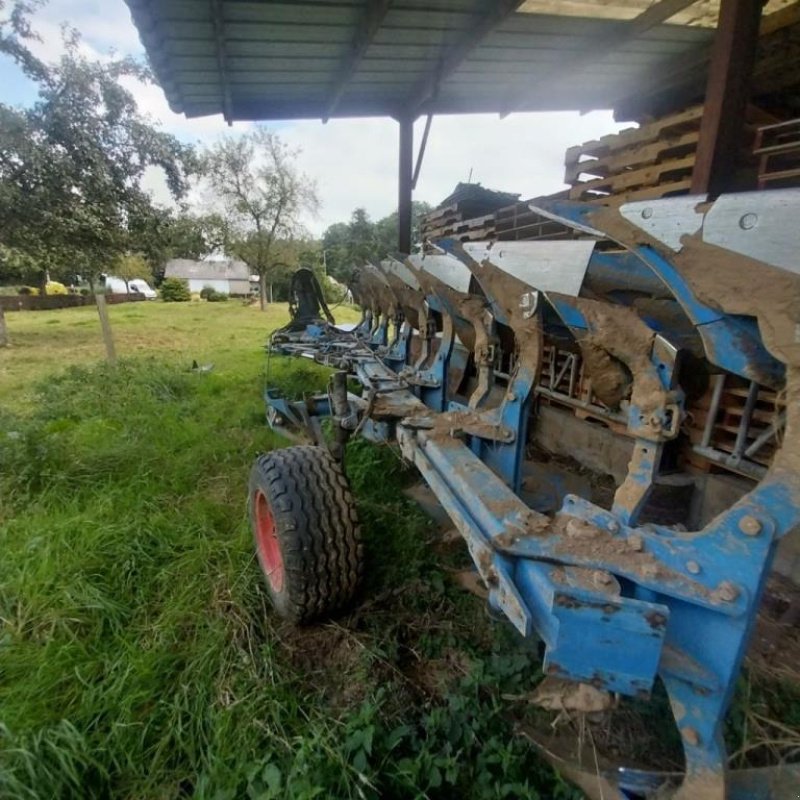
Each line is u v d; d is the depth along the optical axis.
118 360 7.26
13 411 4.96
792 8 2.96
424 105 5.62
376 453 3.50
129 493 3.09
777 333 0.85
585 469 3.33
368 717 1.53
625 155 3.19
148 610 2.14
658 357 1.17
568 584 0.95
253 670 1.77
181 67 4.37
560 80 5.14
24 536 2.57
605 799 1.29
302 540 1.91
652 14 3.73
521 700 1.62
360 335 4.79
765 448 2.43
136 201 11.49
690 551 1.00
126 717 1.60
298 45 4.12
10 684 1.73
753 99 3.30
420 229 6.39
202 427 4.41
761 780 1.18
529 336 1.66
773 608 2.17
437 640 1.96
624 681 0.92
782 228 0.82
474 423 1.85
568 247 1.45
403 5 3.65
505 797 1.34
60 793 1.38
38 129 9.89
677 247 0.99
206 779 1.39
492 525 1.19
